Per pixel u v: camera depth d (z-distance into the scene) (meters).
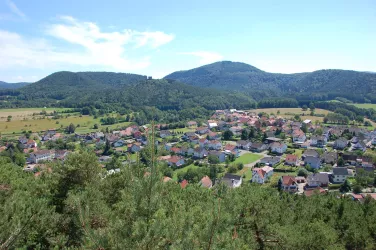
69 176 18.14
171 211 10.98
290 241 15.78
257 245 15.38
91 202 13.22
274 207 18.25
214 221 8.15
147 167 8.98
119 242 7.86
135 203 8.51
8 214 9.81
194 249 7.81
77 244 12.84
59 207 16.34
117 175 19.05
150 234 7.57
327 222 23.86
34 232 11.10
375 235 22.62
